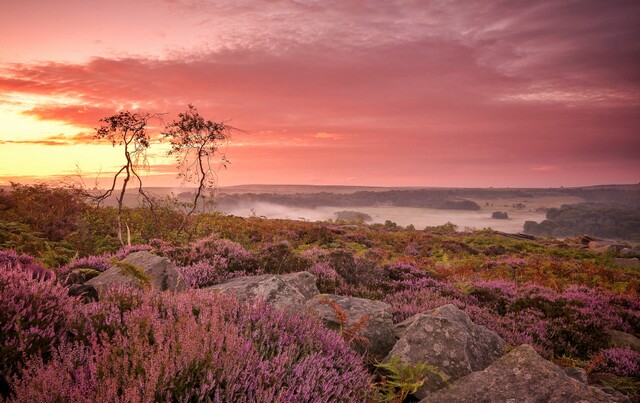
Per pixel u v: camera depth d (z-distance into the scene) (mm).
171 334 2857
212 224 17906
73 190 12758
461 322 5227
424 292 8477
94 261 7223
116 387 2133
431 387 4262
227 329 3004
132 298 3646
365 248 20625
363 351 5047
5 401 2273
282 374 2850
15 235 10734
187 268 7156
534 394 3600
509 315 8016
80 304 3611
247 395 2602
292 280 6691
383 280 9320
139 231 14242
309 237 20984
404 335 4844
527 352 4027
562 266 17953
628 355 6258
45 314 3100
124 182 12359
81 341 2807
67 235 12625
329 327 5273
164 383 2311
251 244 16484
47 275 5836
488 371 3992
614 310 8695
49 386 2170
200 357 2592
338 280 8461
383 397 3637
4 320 2834
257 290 5527
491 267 17734
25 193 14477
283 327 3580
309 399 2822
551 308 7953
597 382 5344
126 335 3000
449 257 21766
